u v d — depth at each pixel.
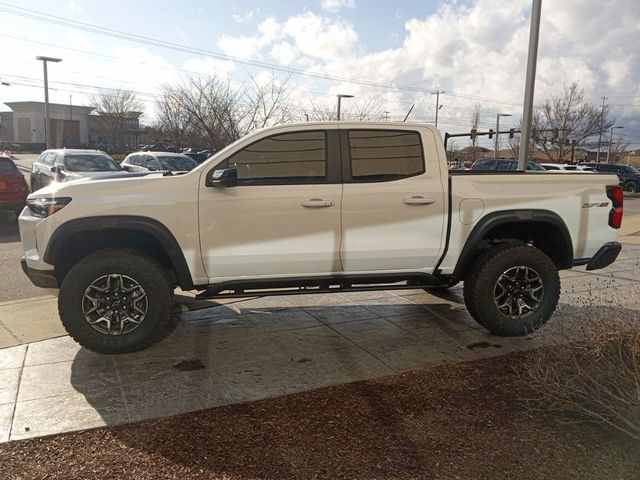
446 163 4.77
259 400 3.62
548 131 42.16
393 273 4.77
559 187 4.94
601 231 5.11
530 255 4.85
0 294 6.34
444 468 2.82
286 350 4.57
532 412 3.40
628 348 3.58
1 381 3.88
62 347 4.57
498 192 4.80
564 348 3.98
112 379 3.93
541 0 9.96
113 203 4.24
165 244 4.31
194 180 4.37
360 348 4.63
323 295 6.34
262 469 2.81
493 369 4.15
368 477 2.74
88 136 85.38
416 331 5.09
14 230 11.52
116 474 2.76
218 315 5.53
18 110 84.38
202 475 2.76
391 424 3.29
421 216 4.65
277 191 4.42
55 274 4.41
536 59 10.20
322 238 4.51
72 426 3.24
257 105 19.16
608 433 3.13
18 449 2.99
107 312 4.31
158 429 3.22
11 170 11.78
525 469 2.80
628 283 7.01
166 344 4.68
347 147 4.56
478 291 4.83
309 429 3.22
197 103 19.45
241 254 4.43
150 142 57.53
